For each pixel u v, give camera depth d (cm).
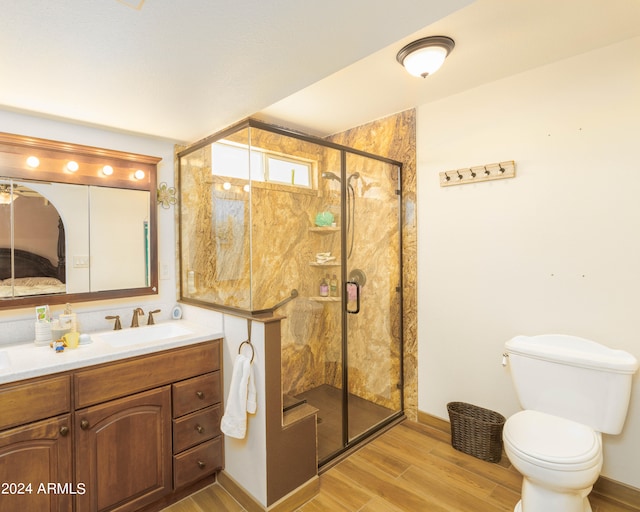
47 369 151
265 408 177
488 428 222
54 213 203
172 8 109
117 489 171
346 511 184
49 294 201
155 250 242
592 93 193
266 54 140
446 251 255
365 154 266
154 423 182
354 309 270
